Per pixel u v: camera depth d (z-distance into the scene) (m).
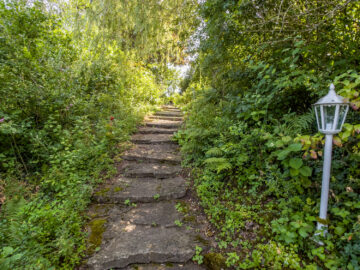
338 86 1.74
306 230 1.50
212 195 2.26
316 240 1.47
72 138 2.95
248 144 2.47
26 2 3.75
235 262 1.46
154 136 4.20
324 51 2.08
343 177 1.67
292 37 2.04
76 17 2.69
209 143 3.12
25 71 2.98
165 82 7.22
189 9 2.70
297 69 2.18
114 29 2.55
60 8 4.11
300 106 2.59
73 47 4.12
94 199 2.29
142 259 1.55
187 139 3.63
